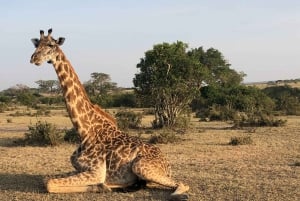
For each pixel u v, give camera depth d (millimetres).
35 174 9641
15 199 7379
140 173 7590
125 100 53719
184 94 23219
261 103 38875
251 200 7199
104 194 7598
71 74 8281
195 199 7281
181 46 24391
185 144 15414
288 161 11461
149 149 8039
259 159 11836
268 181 8695
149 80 23656
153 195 7504
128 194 7586
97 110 8461
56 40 8219
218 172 9773
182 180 8734
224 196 7457
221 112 30391
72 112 8164
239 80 62062
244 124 24234
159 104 23438
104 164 7809
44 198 7387
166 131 18094
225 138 17516
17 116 37312
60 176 8078
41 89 97312
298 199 7258
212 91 41875
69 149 14281
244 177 9141
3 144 15859
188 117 24000
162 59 23500
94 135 8156
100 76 74688
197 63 23844
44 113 41000
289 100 41719
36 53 7914
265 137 17781
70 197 7430
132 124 23750
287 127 22719
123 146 7922
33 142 15750
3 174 9602
